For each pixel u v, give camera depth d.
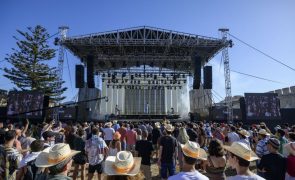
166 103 37.72
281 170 5.17
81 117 29.61
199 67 28.33
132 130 12.91
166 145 7.84
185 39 27.28
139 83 34.88
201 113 32.09
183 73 34.09
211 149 4.51
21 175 5.22
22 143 7.61
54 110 25.06
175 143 7.98
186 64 33.72
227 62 26.94
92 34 26.86
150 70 34.84
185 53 31.05
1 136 7.35
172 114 35.56
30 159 5.29
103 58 31.44
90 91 31.80
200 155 4.34
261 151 7.45
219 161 4.45
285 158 5.28
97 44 27.09
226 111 27.00
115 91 37.50
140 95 37.97
